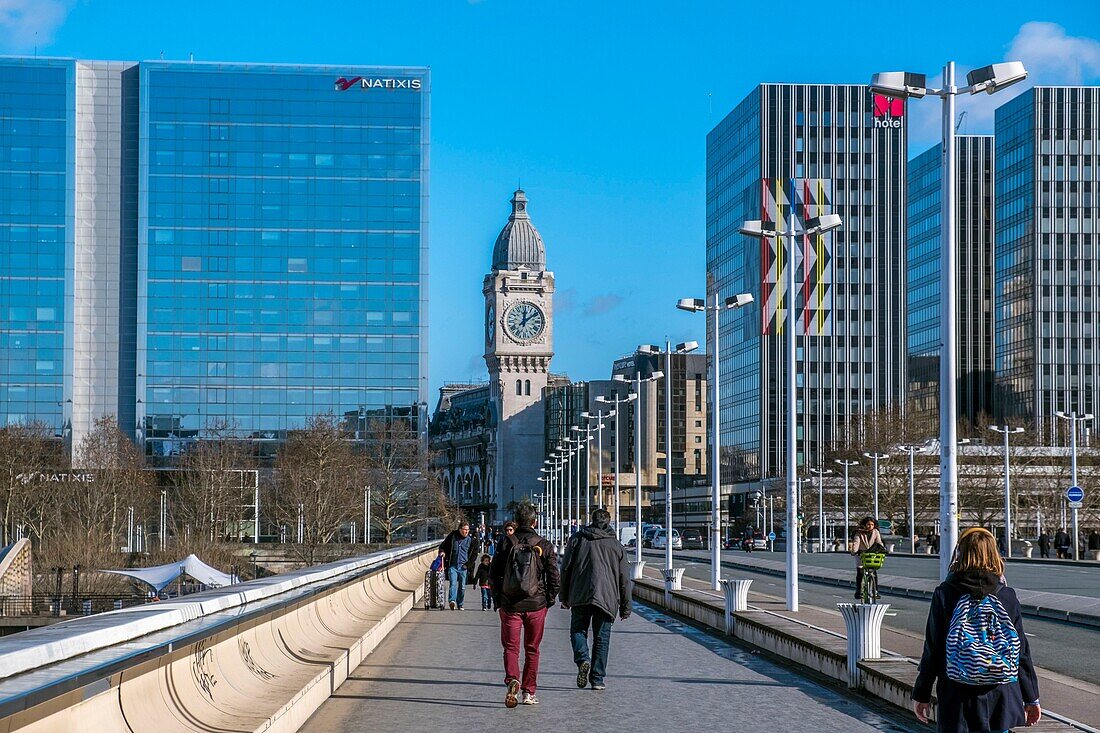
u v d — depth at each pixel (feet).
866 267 648.79
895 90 78.95
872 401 644.27
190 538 449.89
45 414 604.08
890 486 469.98
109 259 624.18
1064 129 644.27
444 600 140.15
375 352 616.80
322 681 57.21
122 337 622.54
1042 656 85.71
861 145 647.15
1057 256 641.40
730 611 97.96
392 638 97.76
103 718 30.07
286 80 618.85
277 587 56.80
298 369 613.52
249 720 40.88
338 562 92.32
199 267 611.88
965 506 479.00
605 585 63.36
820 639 74.69
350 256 618.44
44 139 612.29
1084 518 468.34
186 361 609.01
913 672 59.11
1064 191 643.04
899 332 647.56
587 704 58.34
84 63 625.41
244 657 48.44
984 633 31.48
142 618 34.58
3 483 459.32
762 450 637.30
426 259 621.72
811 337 644.69
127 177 626.64
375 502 593.83
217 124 615.16
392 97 622.95
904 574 223.10
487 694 61.82
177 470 591.37
